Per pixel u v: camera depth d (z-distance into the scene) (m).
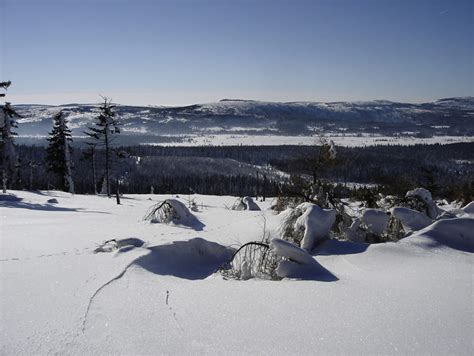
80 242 6.88
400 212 7.48
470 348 2.92
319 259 5.78
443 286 4.25
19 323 3.40
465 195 14.48
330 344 3.03
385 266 5.22
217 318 3.53
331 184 9.97
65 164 40.97
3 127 28.36
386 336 3.13
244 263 5.65
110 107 35.16
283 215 9.18
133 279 4.62
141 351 2.93
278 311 3.69
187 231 8.78
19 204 18.33
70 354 2.89
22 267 5.07
